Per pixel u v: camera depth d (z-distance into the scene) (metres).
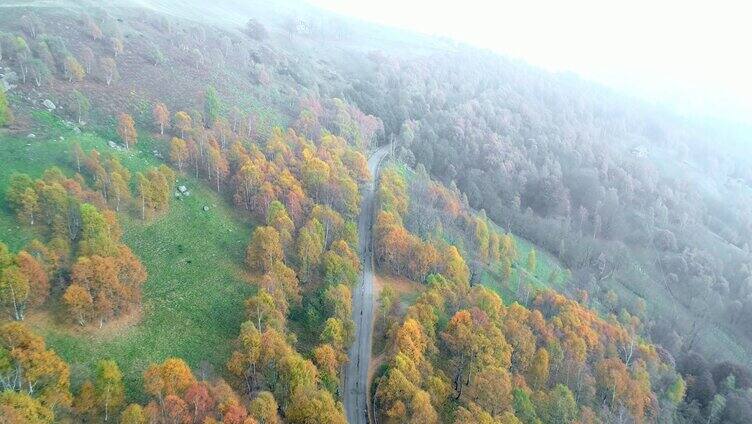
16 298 77.88
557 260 198.00
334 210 141.62
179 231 117.75
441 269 134.88
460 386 102.81
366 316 119.12
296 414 80.00
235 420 69.69
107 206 108.25
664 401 123.31
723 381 140.12
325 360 92.69
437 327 111.25
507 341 111.81
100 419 71.62
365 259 138.38
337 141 172.25
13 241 91.06
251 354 85.12
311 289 116.38
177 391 72.69
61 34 170.00
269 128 171.25
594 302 169.50
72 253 92.12
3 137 116.00
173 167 134.75
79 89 146.62
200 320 98.12
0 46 139.88
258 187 130.50
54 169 102.12
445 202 175.50
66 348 80.56
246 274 113.94
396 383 89.81
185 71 184.88
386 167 183.62
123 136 133.88
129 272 93.38
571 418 100.19
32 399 64.62
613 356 127.44
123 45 182.00
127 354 85.00
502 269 156.88
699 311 190.25
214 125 148.75
